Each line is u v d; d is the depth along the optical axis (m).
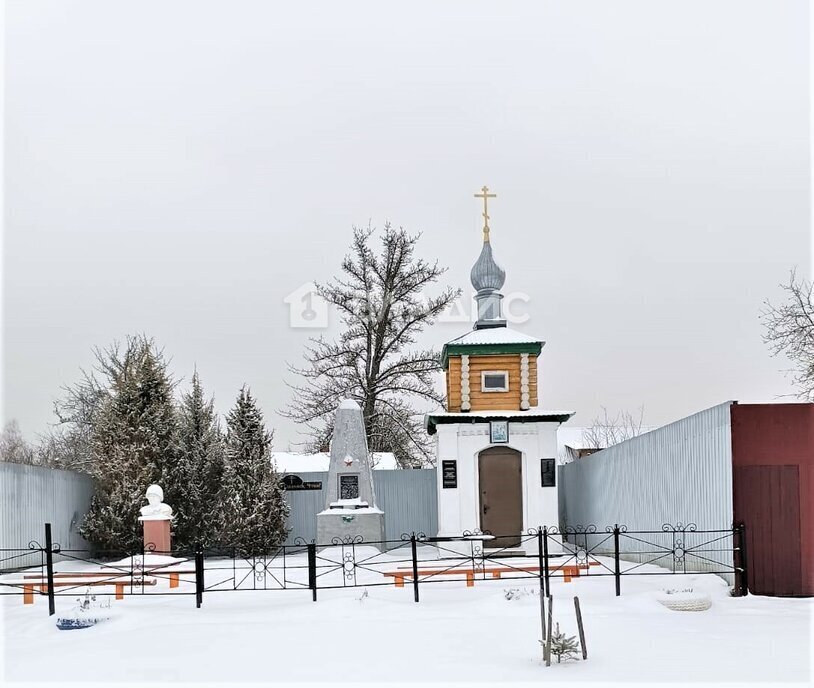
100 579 21.00
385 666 11.53
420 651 12.41
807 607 15.11
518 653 12.07
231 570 23.00
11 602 18.09
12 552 22.75
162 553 24.23
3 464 22.41
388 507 32.16
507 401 27.14
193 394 31.80
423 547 31.02
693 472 18.67
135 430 28.44
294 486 31.88
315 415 40.22
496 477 26.69
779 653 11.61
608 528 25.92
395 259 40.91
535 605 15.40
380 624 14.53
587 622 13.88
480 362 27.30
